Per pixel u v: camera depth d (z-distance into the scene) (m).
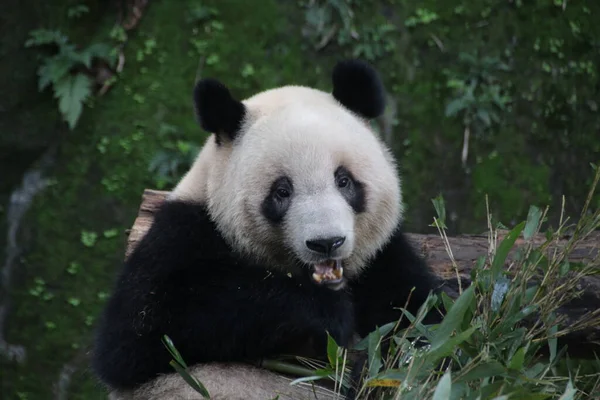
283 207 6.74
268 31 16.45
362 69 7.40
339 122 7.00
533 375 6.20
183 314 6.75
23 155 15.97
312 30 16.47
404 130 16.41
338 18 16.53
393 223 7.31
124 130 16.11
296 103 7.19
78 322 15.68
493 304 6.59
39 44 16.02
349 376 6.77
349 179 6.86
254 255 7.04
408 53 16.59
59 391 15.46
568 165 16.61
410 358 6.15
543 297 6.73
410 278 7.47
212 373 6.86
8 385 15.53
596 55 16.88
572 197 16.50
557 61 16.78
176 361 6.84
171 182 15.92
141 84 16.25
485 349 6.02
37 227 15.84
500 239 8.56
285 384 6.89
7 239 15.78
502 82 16.59
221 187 7.05
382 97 7.49
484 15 16.69
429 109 16.48
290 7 16.50
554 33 16.78
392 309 7.45
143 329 6.78
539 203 16.39
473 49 16.66
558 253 7.76
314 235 6.36
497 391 5.45
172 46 16.36
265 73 16.38
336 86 7.49
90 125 16.09
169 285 6.80
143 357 6.81
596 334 7.63
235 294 6.74
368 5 16.58
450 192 16.36
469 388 5.82
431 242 8.62
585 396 7.49
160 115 16.16
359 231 7.08
